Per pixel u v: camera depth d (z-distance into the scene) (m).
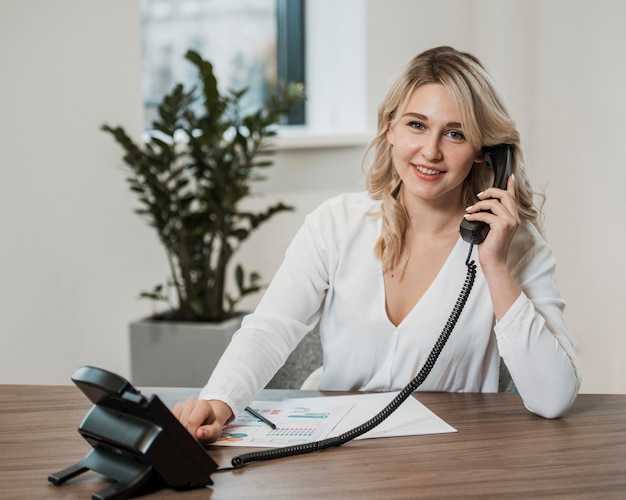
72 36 3.18
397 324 1.73
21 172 3.09
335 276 1.75
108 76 3.29
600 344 3.31
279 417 1.44
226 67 4.09
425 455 1.25
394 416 1.44
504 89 3.71
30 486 1.16
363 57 3.96
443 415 1.44
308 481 1.16
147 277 3.51
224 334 3.08
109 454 1.20
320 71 4.21
